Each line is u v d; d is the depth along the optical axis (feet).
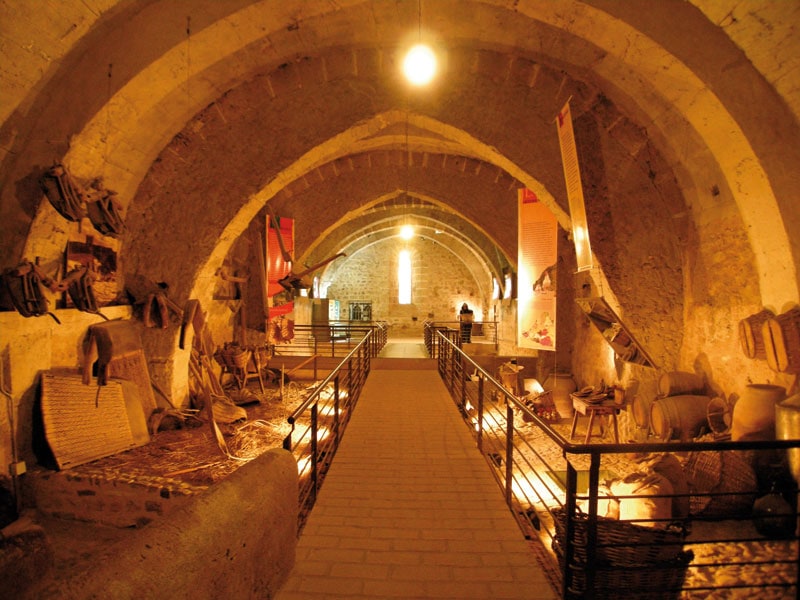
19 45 12.39
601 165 19.77
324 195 33.94
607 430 23.45
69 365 17.11
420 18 16.98
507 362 33.94
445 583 8.16
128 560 4.35
